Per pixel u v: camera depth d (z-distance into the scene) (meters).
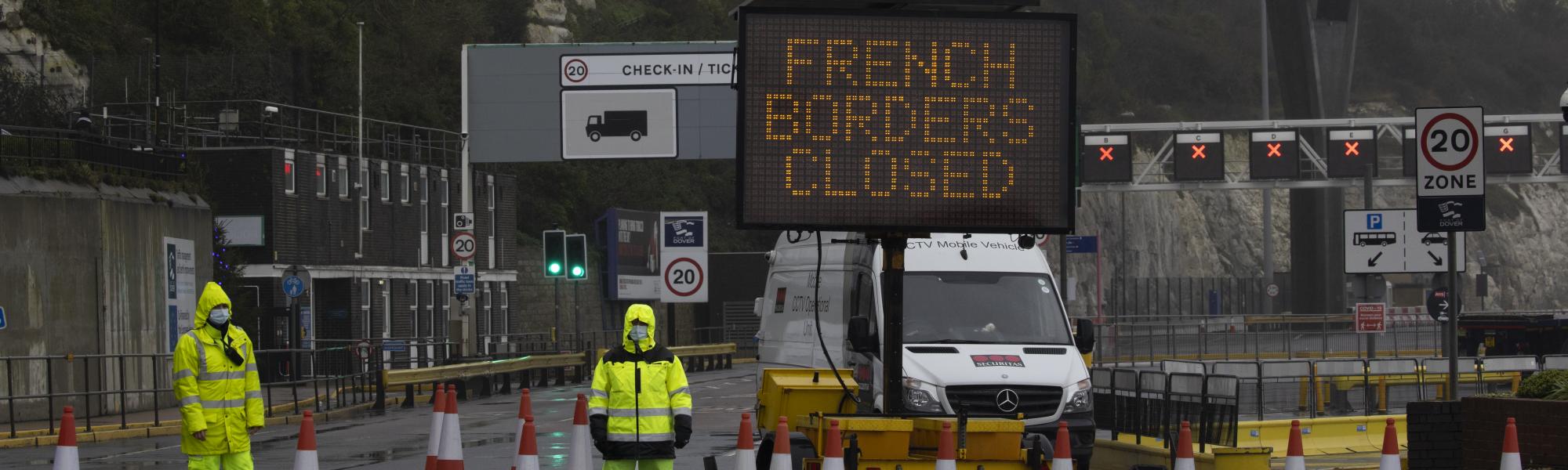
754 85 43.06
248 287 144.25
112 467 66.94
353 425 92.50
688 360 164.00
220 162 145.25
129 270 99.62
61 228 93.12
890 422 46.34
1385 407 94.69
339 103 195.75
